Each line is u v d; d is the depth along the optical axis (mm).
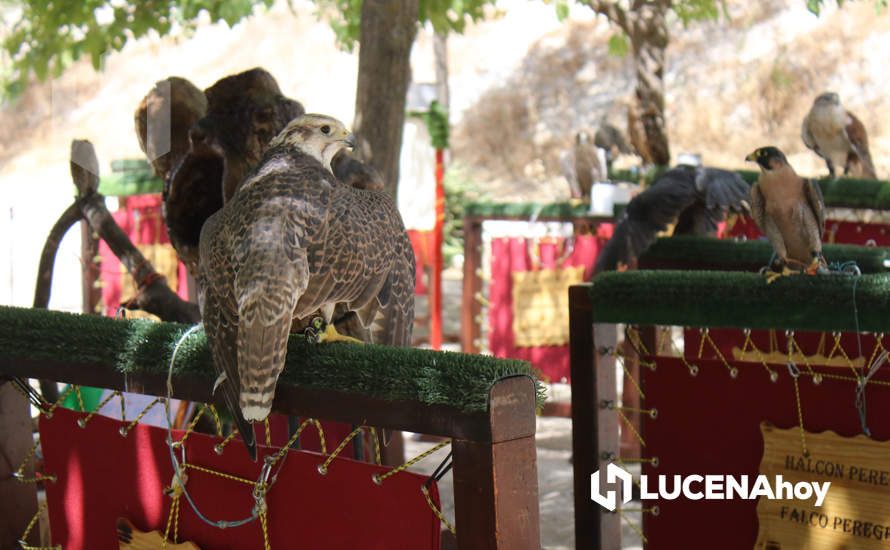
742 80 21266
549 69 23828
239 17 7117
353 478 2148
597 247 7688
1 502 2801
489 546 1936
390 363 2059
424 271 9203
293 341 2244
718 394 3273
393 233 2379
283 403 2236
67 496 2730
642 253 4887
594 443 3479
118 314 4094
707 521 3328
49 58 4129
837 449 3055
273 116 3242
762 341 4629
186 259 3428
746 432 3232
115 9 6066
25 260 10211
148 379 2471
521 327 7688
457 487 1972
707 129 20812
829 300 3051
